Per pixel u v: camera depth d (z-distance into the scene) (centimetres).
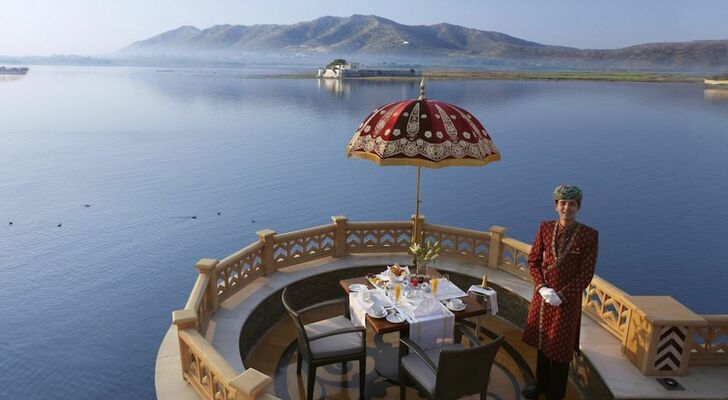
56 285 2344
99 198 3716
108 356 1769
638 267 2731
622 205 3766
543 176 4609
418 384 469
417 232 841
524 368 592
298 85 15950
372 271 814
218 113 8644
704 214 3553
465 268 800
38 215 3316
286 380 568
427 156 577
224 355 556
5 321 2016
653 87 18000
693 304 2359
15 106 9538
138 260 2642
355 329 504
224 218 3353
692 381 506
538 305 515
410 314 536
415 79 19962
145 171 4553
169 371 536
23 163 4756
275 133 6656
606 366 529
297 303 763
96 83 17212
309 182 4334
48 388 1582
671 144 6144
